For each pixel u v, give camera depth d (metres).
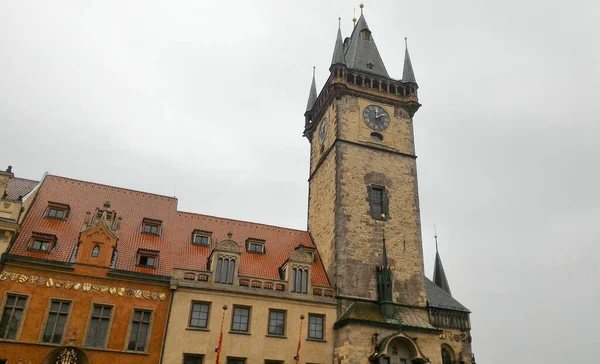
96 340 40.62
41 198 49.09
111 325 41.22
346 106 59.19
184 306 43.47
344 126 57.88
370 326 45.22
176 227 52.34
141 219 51.53
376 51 68.88
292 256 48.88
